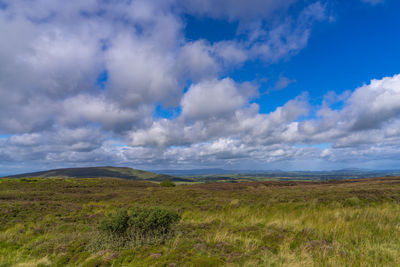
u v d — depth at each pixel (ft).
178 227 32.55
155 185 188.34
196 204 64.13
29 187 133.18
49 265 22.94
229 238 27.35
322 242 25.34
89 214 52.54
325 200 57.06
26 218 46.24
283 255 21.66
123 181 201.77
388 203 51.57
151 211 29.99
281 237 27.63
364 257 20.57
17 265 23.43
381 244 23.85
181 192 94.84
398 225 30.32
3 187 128.77
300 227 32.83
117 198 87.51
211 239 27.20
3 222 42.50
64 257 24.31
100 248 25.98
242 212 49.70
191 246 24.95
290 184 155.94
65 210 56.18
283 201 61.31
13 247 29.71
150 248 25.12
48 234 35.09
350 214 38.29
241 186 144.15
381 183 111.55
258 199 66.90
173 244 25.84
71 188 141.69
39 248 27.89
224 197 76.28
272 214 48.16
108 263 22.16
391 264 18.86
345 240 25.94
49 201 72.95
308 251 23.00
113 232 28.43
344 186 104.06
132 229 28.19
